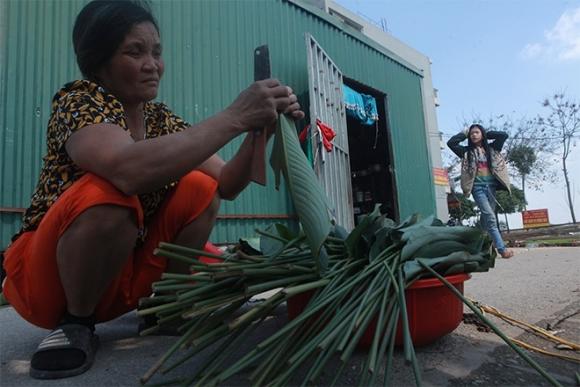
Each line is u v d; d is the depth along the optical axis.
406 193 5.93
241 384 0.90
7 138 2.42
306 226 0.90
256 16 4.00
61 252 0.97
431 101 13.89
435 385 0.90
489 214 3.82
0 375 1.00
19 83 2.50
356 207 7.05
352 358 1.03
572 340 1.20
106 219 0.94
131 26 1.07
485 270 1.10
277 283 0.92
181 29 3.40
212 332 0.84
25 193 2.46
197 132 0.91
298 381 0.91
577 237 8.05
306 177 0.94
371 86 5.50
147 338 1.31
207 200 1.25
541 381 0.93
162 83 3.24
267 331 1.29
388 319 0.86
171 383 0.86
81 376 0.98
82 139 0.93
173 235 1.26
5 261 1.11
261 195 3.68
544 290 1.90
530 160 19.67
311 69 3.84
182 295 0.90
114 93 1.13
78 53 1.10
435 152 13.42
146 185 0.90
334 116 4.32
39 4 2.64
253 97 0.98
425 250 1.03
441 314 1.02
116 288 1.14
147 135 1.27
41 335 1.41
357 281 0.93
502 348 1.12
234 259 1.06
